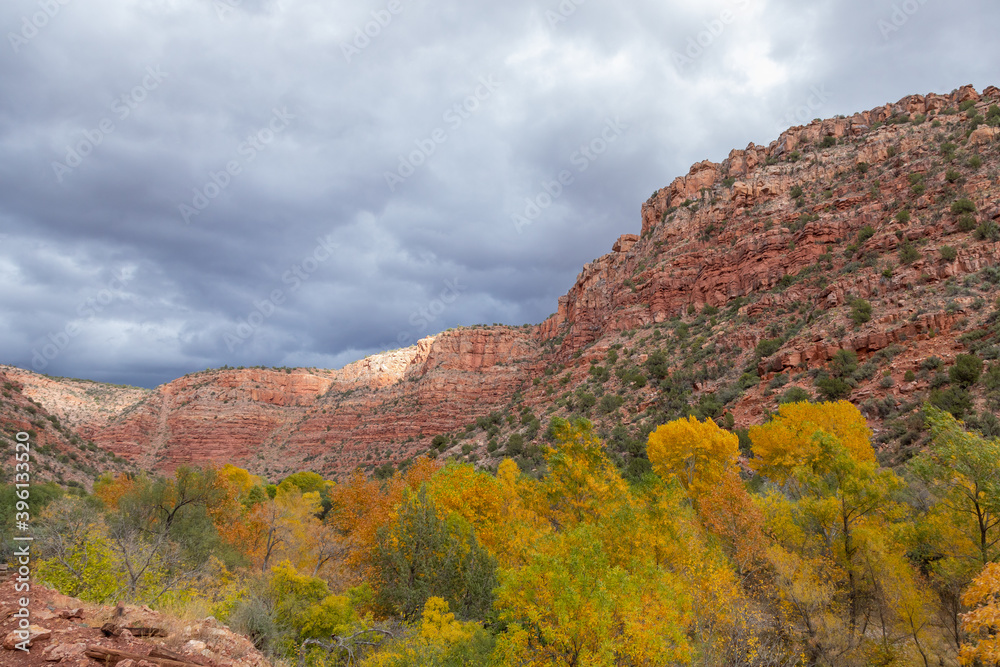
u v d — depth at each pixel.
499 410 127.31
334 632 15.68
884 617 17.89
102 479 41.28
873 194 88.62
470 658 14.12
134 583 15.07
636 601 13.09
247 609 13.38
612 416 74.25
